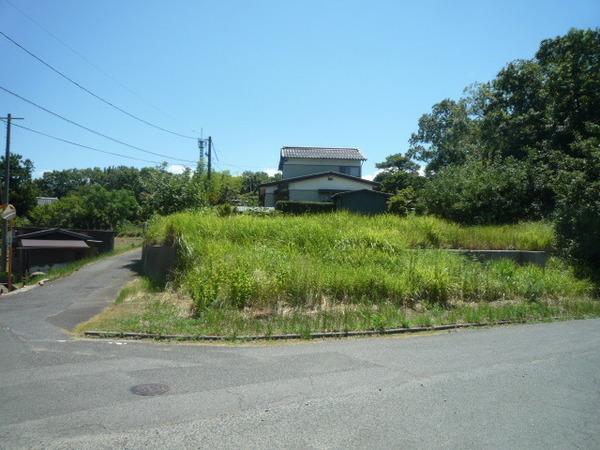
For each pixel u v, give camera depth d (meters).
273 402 4.89
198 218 14.79
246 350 7.14
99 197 45.56
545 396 5.07
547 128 23.08
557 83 22.77
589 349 7.09
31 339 7.98
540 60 26.67
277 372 5.95
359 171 43.72
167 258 13.84
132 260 24.59
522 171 20.33
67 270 21.86
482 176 20.47
